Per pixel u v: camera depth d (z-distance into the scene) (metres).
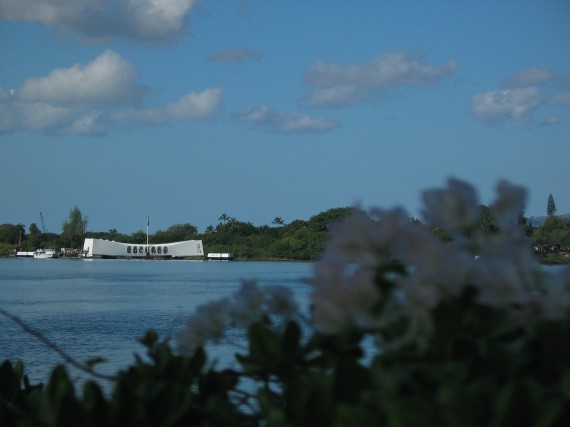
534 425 1.87
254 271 164.75
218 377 3.06
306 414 2.45
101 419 2.60
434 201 2.44
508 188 2.42
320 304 2.42
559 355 2.25
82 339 40.66
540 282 2.37
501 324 2.38
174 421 2.64
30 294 86.06
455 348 2.32
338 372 2.46
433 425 1.95
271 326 3.12
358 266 2.45
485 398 2.01
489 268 2.35
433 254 2.33
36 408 3.49
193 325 3.13
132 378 3.06
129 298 78.81
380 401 2.09
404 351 2.40
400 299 2.41
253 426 2.91
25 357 32.25
